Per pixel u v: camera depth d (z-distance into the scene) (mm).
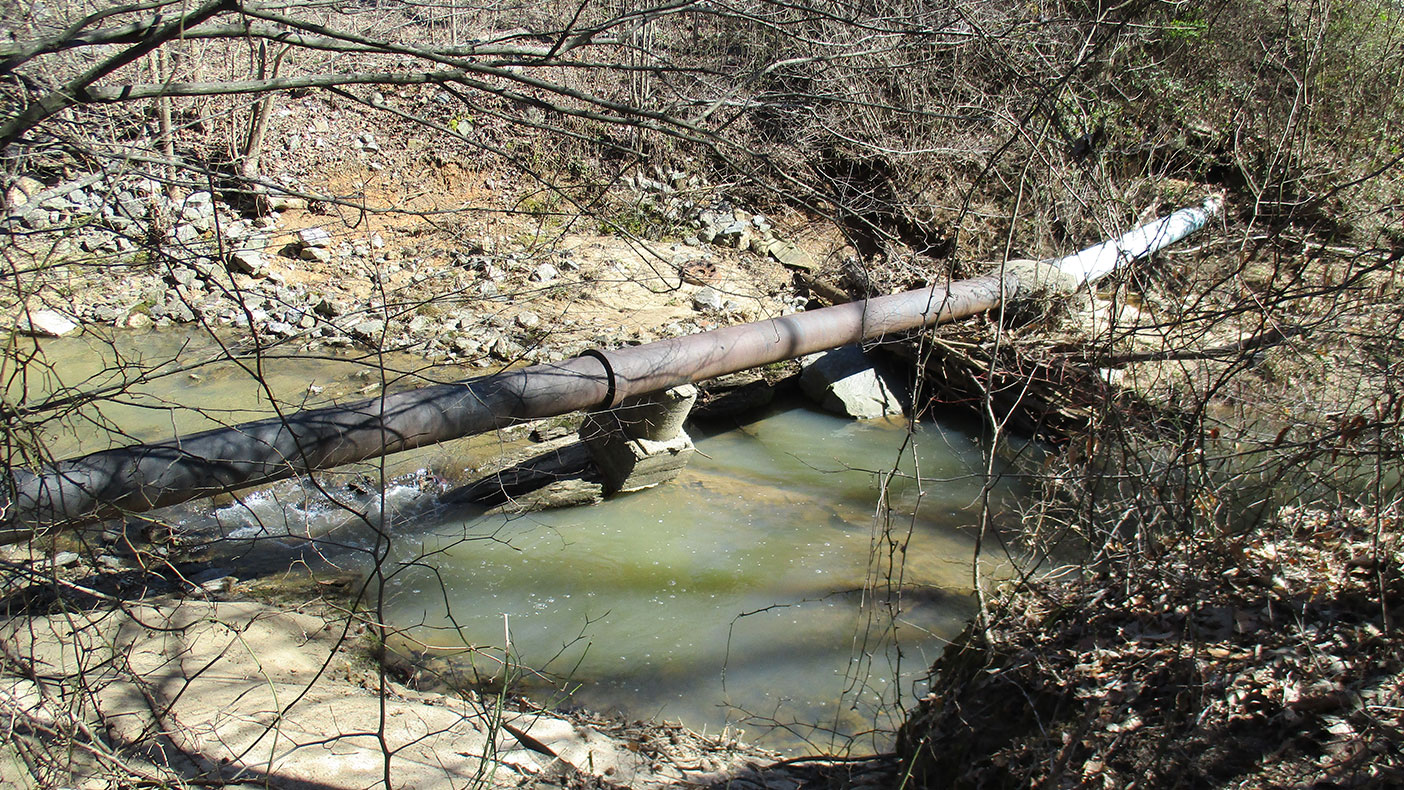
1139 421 4859
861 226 12688
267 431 5520
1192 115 10547
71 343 9461
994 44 5730
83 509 4832
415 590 6426
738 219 12891
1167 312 5582
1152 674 3646
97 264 4121
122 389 3885
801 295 11852
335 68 7484
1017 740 3719
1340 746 3143
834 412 9867
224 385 8828
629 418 7812
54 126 4246
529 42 7594
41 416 7824
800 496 8070
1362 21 9938
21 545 5465
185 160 4070
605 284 11273
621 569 6855
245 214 11578
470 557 6879
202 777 3646
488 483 7672
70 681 3768
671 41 7852
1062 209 7559
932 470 8641
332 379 9086
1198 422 4582
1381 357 4562
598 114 4156
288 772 3861
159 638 4852
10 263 3586
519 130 12891
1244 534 4152
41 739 3379
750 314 11133
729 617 6332
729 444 9109
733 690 5582
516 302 10672
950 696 4164
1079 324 8945
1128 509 4234
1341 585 3898
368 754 4082
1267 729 3311
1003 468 8500
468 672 5527
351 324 10086
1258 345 4457
